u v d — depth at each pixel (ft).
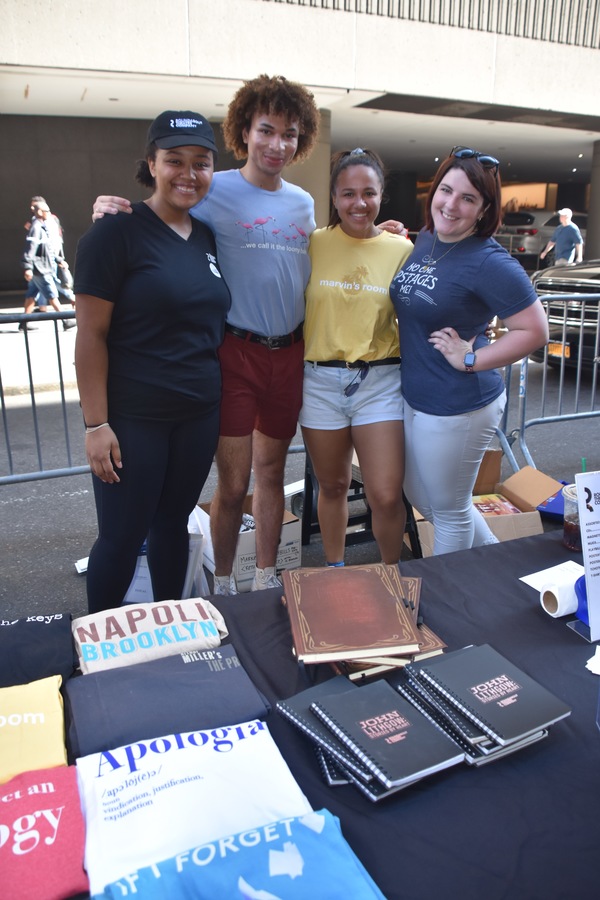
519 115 44.78
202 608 5.74
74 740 4.32
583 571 6.18
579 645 5.48
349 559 11.38
